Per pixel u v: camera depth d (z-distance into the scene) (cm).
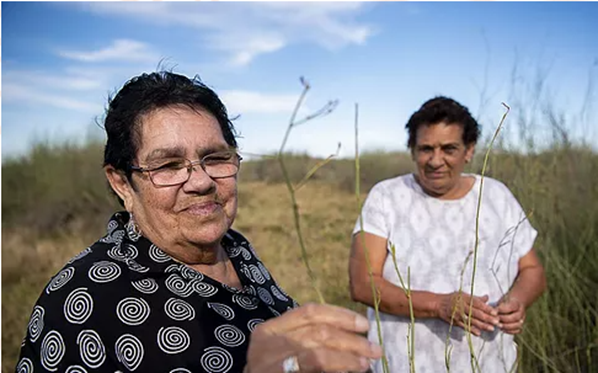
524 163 370
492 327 173
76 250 706
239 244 151
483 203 206
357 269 205
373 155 1155
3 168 885
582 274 355
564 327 304
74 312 107
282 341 83
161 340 110
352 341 82
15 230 758
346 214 936
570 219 388
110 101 132
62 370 103
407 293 112
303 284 548
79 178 872
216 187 126
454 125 197
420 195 209
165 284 119
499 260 201
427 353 194
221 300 125
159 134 122
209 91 131
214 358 113
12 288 543
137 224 129
